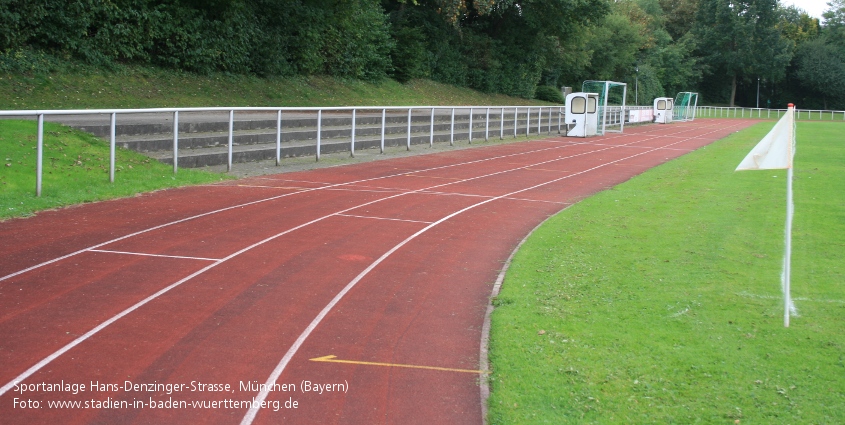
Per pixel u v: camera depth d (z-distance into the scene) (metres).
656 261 9.20
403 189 14.81
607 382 5.55
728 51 89.12
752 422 4.92
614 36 68.31
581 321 6.92
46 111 11.63
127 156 14.83
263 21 31.42
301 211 11.99
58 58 22.64
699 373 5.73
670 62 82.31
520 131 32.31
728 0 88.56
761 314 7.17
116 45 24.30
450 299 7.72
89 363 5.71
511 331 6.62
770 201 14.02
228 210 11.83
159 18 25.73
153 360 5.82
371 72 39.75
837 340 6.47
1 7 20.38
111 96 22.28
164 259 8.74
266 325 6.71
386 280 8.30
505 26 53.47
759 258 9.41
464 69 50.50
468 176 17.33
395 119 27.83
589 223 11.70
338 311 7.19
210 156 16.44
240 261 8.80
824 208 13.34
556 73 65.81
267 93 29.56
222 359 5.90
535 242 10.30
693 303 7.48
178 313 6.91
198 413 4.98
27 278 7.76
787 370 5.79
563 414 5.04
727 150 26.78
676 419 4.96
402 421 4.97
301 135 20.75
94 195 12.20
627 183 16.84
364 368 5.85
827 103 91.44
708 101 95.50
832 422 4.92
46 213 10.98
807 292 7.94
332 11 34.66
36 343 6.05
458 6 38.25
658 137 34.31
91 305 7.02
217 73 28.70
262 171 16.41
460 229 11.19
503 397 5.29
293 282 8.06
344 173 16.80
